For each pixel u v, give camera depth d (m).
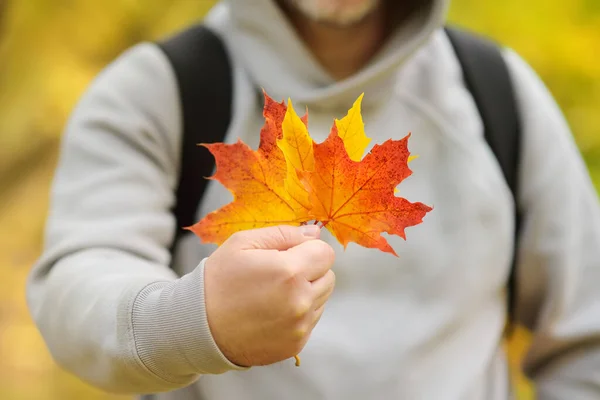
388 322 1.50
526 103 1.63
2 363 3.59
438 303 1.52
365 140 1.14
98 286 1.30
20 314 3.70
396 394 1.48
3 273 3.70
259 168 1.14
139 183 1.50
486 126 1.61
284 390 1.48
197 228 1.14
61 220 1.49
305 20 1.61
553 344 1.64
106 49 3.47
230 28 1.58
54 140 3.44
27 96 3.29
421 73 1.62
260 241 1.11
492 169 1.58
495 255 1.55
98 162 1.51
